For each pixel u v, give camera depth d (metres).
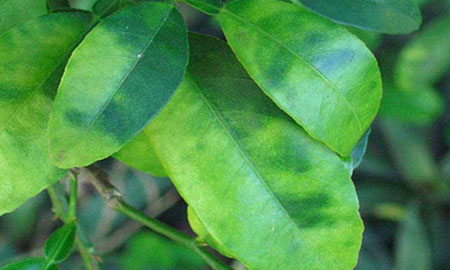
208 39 0.42
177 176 0.41
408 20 0.42
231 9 0.40
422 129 0.99
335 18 0.41
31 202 1.00
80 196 0.95
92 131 0.37
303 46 0.39
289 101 0.39
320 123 0.39
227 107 0.41
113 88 0.38
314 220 0.41
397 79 0.84
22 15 0.41
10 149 0.40
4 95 0.40
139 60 0.38
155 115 0.38
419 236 0.96
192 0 0.40
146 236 0.88
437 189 0.99
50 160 0.38
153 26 0.39
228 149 0.41
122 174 0.95
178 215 1.07
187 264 0.88
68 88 0.37
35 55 0.40
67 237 0.47
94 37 0.38
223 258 1.02
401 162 0.99
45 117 0.40
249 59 0.39
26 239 1.02
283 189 0.41
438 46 0.83
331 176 0.41
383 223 1.04
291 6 0.40
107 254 0.96
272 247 0.41
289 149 0.41
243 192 0.41
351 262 0.41
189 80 0.41
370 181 1.02
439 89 1.04
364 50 0.40
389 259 1.02
